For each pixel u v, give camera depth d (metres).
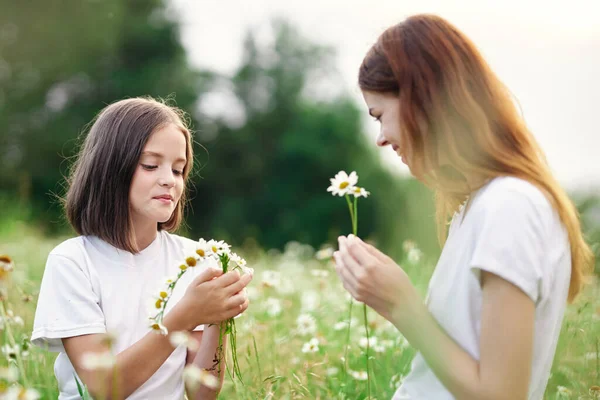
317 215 29.44
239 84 31.69
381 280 1.49
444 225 1.89
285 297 4.16
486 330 1.41
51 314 1.99
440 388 1.58
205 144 29.72
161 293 1.82
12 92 25.86
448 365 1.43
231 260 2.00
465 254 1.50
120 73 27.33
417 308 1.49
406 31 1.64
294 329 3.08
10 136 25.14
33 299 2.96
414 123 1.58
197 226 29.39
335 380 2.57
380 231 28.80
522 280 1.39
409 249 4.30
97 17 27.09
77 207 2.18
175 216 2.38
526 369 1.39
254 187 30.48
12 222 7.94
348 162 30.69
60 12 26.73
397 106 1.63
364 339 2.70
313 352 2.91
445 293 1.53
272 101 31.84
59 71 26.23
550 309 1.49
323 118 31.36
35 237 7.74
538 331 1.48
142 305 2.10
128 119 2.13
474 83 1.59
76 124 25.56
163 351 1.89
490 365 1.39
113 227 2.12
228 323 2.01
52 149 24.88
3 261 2.16
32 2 26.30
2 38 26.08
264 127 31.33
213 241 1.91
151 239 2.23
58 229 11.90
